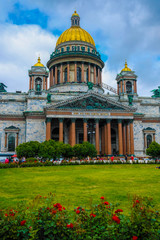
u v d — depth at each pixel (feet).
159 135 328.90
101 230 36.17
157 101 350.23
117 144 323.78
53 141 223.92
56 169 163.32
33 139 291.38
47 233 35.42
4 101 316.40
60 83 370.94
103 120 297.74
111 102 291.17
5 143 298.56
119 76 353.31
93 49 399.85
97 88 374.63
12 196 75.56
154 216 37.68
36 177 121.29
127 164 200.54
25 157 217.15
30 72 324.60
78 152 229.25
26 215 41.29
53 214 37.58
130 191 81.25
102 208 40.52
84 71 381.40
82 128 318.86
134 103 338.54
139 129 320.70
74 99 282.36
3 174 137.28
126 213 54.90
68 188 88.22
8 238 36.63
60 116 276.41
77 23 430.20
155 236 34.71
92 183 99.66
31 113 294.87
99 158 262.67
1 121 305.32
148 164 200.85
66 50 389.60
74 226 36.73
